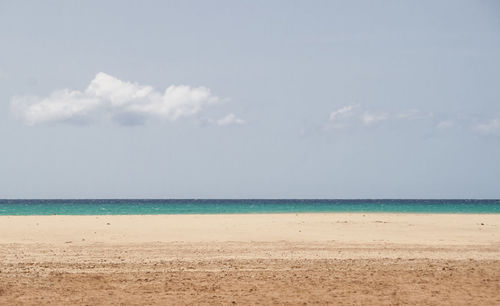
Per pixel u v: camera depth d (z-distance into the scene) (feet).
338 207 392.06
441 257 66.13
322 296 44.06
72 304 41.14
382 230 111.45
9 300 42.24
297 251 71.26
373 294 44.88
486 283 49.37
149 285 47.98
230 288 46.83
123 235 96.27
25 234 97.50
